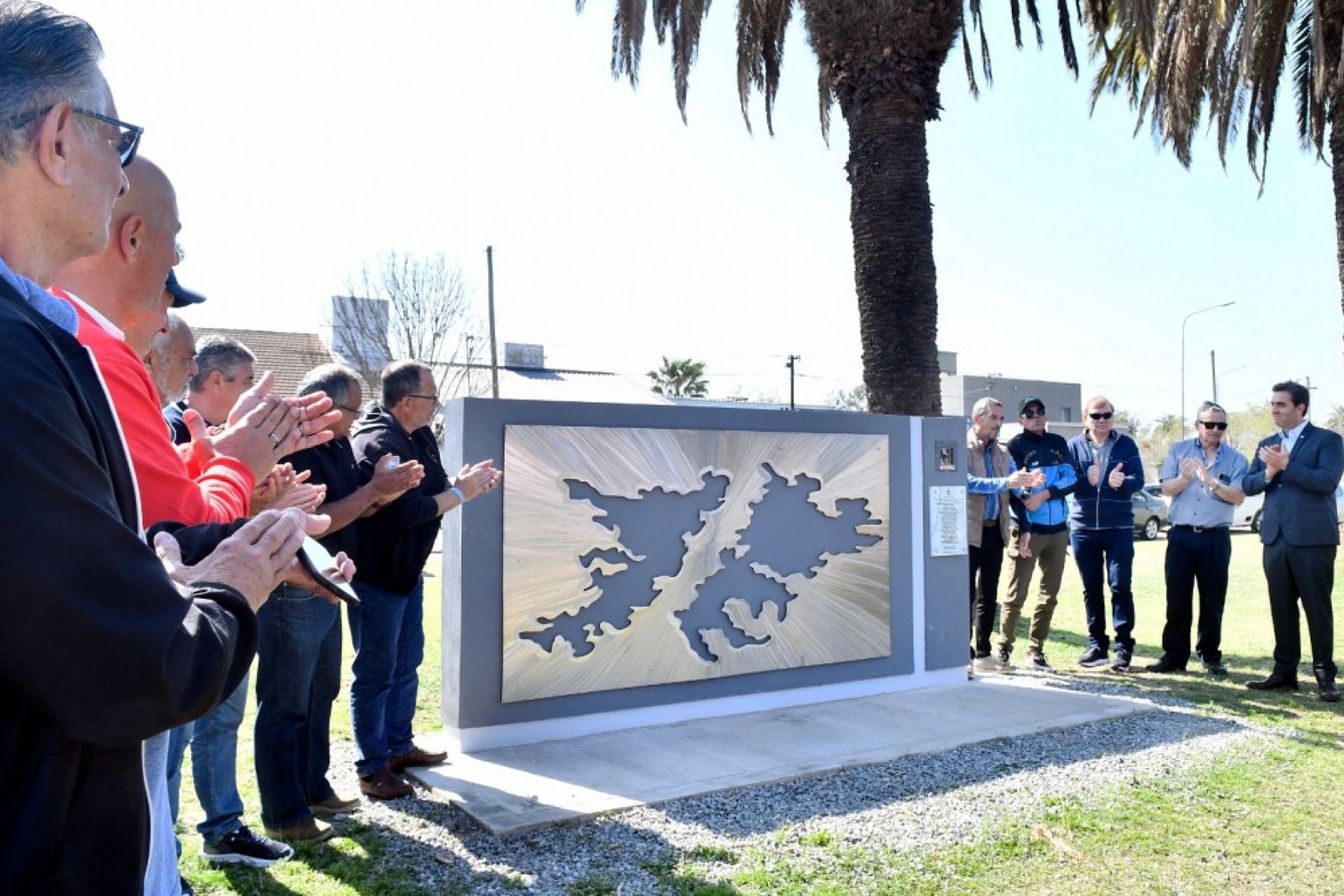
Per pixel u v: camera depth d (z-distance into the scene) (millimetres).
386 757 4148
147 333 2035
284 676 3588
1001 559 7234
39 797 1010
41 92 1176
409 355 25094
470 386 27016
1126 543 7277
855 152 8031
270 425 2111
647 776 4344
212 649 1105
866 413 6219
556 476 4941
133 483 1224
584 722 5023
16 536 937
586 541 5023
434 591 12547
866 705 5785
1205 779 4473
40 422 995
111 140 1288
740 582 5598
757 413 5703
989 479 6832
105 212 1293
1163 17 10062
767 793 4191
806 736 5043
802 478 5875
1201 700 6164
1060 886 3330
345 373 3801
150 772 1418
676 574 5352
